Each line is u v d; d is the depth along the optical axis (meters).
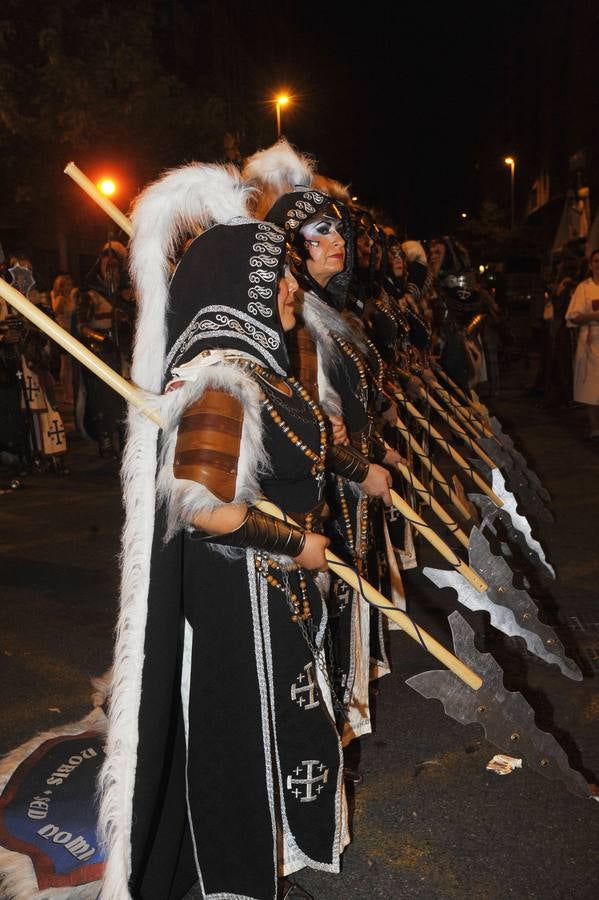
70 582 5.27
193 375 2.08
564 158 33.28
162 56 28.42
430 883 2.60
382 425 3.94
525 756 2.71
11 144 15.71
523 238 40.97
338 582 2.87
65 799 2.77
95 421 9.14
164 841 2.42
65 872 2.48
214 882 2.38
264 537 2.18
